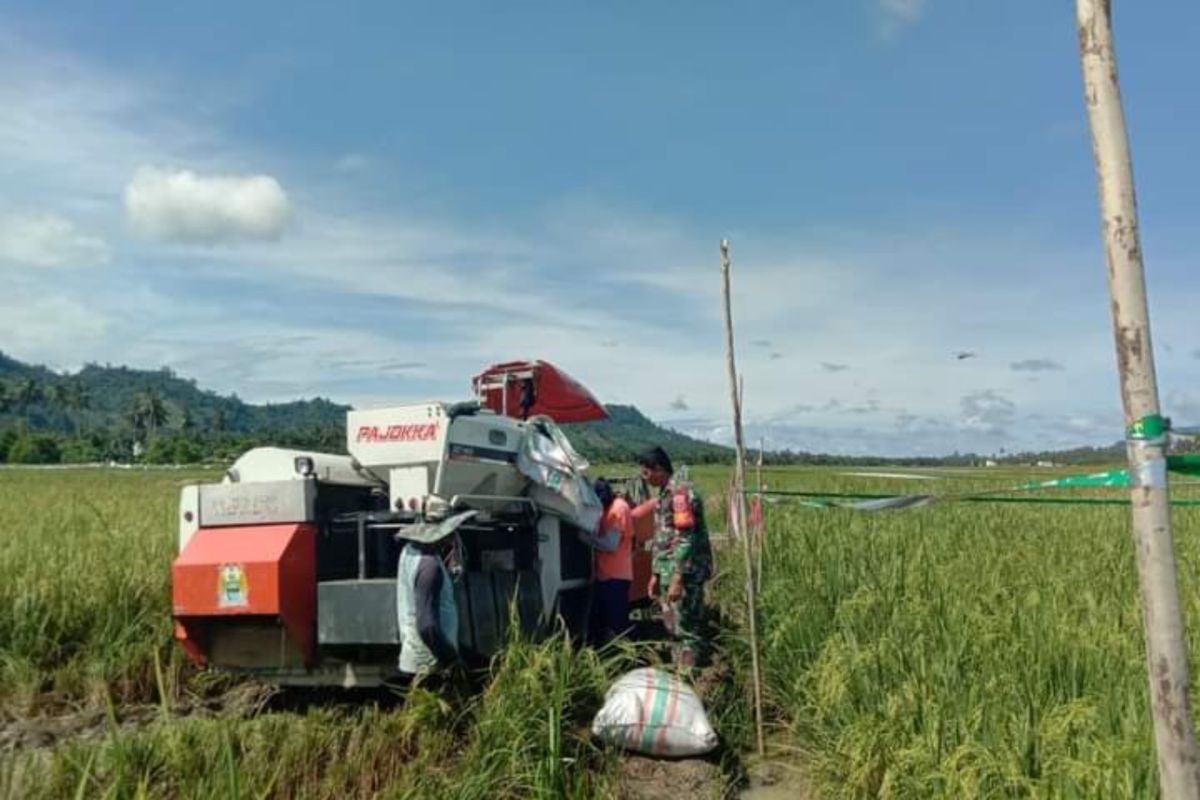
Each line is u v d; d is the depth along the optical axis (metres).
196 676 8.68
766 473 34.12
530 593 8.59
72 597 9.91
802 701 7.71
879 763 5.88
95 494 28.98
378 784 6.14
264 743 6.33
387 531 8.18
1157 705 3.16
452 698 7.42
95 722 7.90
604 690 7.41
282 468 7.91
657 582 9.60
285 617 7.33
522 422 9.08
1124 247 3.16
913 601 8.23
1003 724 5.61
